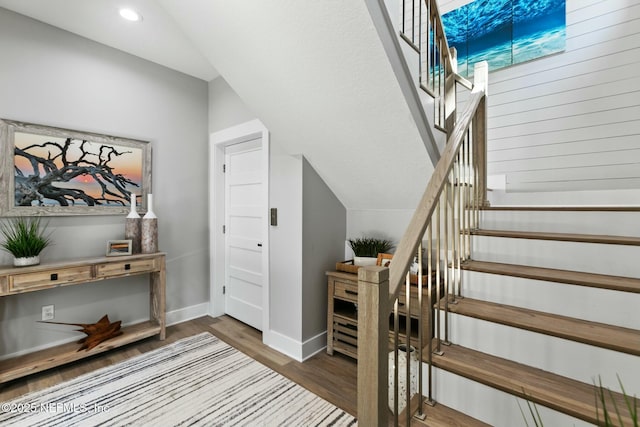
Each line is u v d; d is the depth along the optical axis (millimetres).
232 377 2150
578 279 1328
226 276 3486
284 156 2562
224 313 3504
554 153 2430
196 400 1876
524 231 1843
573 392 1070
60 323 2436
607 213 1612
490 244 1743
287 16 1479
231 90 3146
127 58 2803
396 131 1782
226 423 1679
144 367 2264
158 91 3031
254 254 3102
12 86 2193
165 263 2922
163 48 2732
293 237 2496
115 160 2715
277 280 2635
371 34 1389
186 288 3295
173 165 3160
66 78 2445
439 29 1849
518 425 1111
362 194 2564
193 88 3328
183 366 2287
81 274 2256
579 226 1696
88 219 2580
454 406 1260
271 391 1988
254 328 3096
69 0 2078
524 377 1166
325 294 2680
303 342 2455
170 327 3092
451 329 1457
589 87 2283
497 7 2641
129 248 2635
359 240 2676
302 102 1926
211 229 3424
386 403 958
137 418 1704
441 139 1975
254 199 3100
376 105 1687
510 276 1482
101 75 2641
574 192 2174
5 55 2166
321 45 1528
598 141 2258
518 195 2377
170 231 3145
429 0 1718
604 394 1068
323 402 1882
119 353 2494
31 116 2275
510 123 2617
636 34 2117
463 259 1768
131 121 2836
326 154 2271
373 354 921
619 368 1075
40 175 2312
